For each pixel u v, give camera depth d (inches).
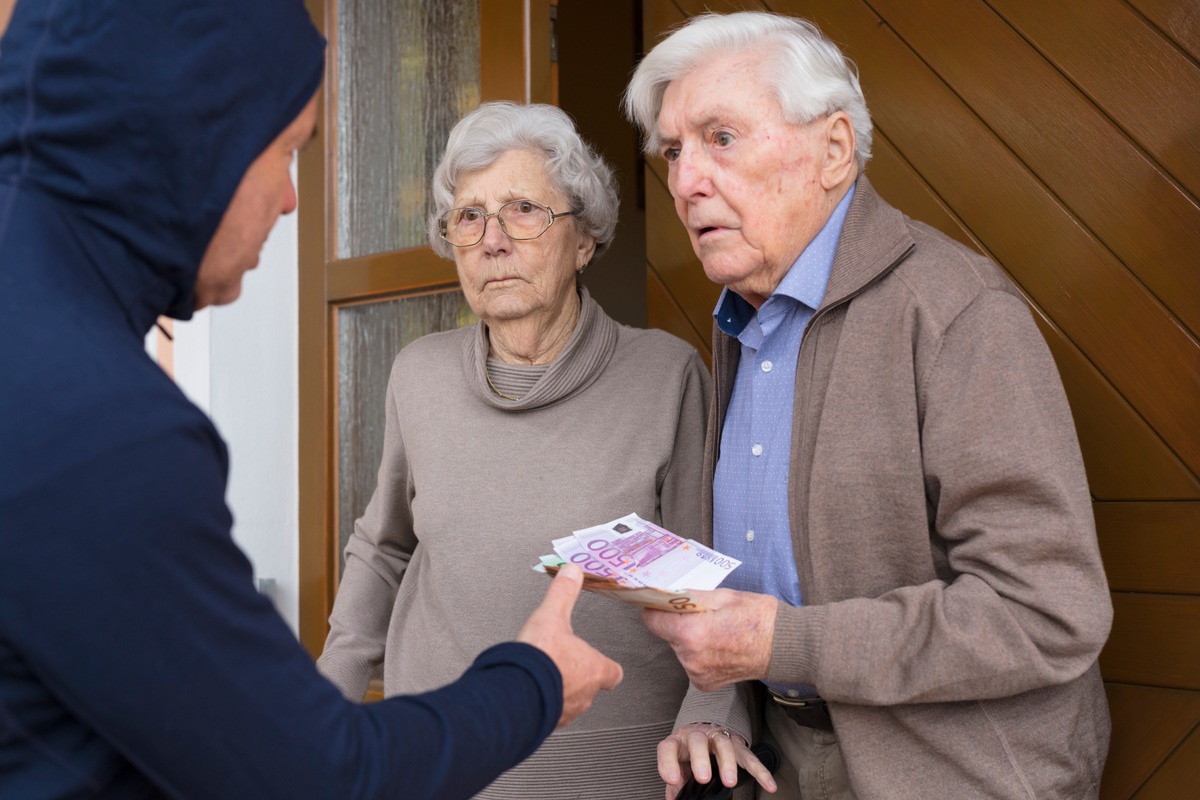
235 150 31.6
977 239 67.3
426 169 101.0
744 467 57.4
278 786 28.8
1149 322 60.7
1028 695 47.4
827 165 53.0
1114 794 61.3
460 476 65.4
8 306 27.7
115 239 30.4
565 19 97.7
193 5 30.3
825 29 74.7
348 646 69.5
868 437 49.0
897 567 49.4
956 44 68.4
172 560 27.3
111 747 29.0
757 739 60.1
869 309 50.1
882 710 48.3
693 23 54.4
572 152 65.9
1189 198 59.4
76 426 26.5
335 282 105.1
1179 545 59.4
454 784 32.3
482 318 68.2
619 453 64.4
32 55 29.7
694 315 84.7
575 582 41.6
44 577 25.9
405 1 103.1
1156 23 60.6
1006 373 46.1
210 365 115.3
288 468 120.9
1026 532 44.8
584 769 61.5
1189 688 58.8
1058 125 64.1
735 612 47.8
